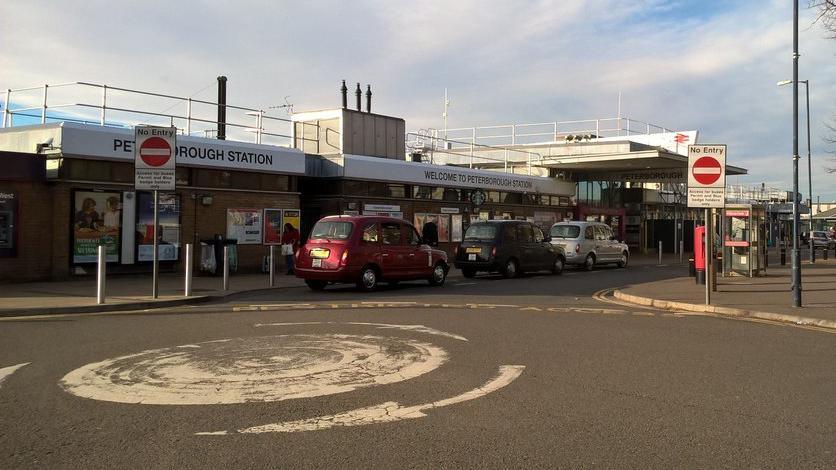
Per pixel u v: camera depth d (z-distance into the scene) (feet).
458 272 79.71
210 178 67.36
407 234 58.34
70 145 56.29
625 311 43.14
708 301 44.75
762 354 28.19
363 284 54.13
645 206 147.74
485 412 19.19
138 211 61.93
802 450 16.22
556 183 116.26
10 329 33.71
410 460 15.39
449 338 31.32
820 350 29.27
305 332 32.86
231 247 66.85
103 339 30.71
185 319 37.52
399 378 23.17
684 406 19.97
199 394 20.97
